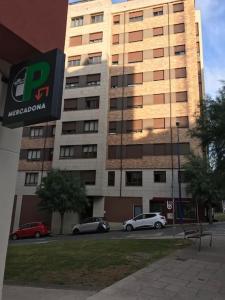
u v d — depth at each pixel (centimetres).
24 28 641
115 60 4372
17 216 4194
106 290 677
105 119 4109
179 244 1397
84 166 4028
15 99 647
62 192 3512
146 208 3784
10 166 706
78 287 712
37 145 4378
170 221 3659
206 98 1662
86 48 4453
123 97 4188
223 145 1582
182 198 3684
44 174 4269
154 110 4022
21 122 631
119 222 3828
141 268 881
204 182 3369
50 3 725
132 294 662
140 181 3888
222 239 1667
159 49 4206
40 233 3262
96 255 1067
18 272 880
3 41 642
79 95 4281
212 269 923
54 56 607
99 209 3919
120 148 4044
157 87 4081
